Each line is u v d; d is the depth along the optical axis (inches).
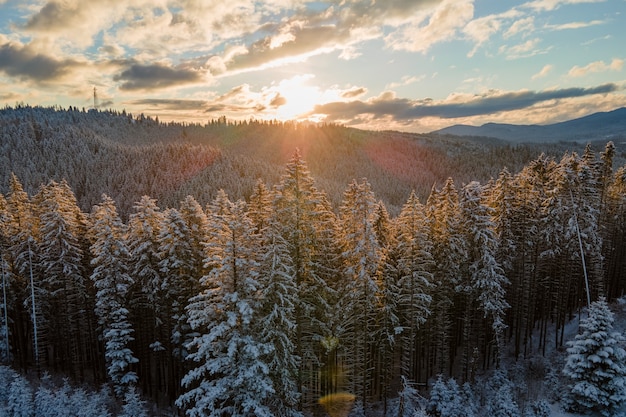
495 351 1343.5
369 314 1064.8
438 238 1237.1
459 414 1043.9
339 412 1127.0
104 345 1350.9
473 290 1218.6
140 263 1150.3
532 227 1328.7
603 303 1101.1
